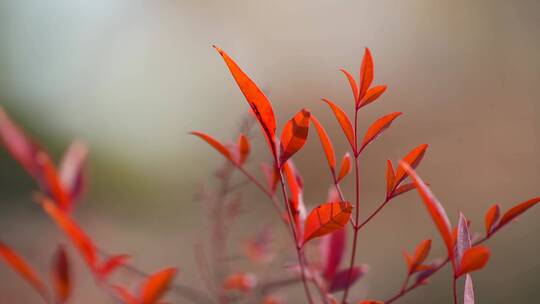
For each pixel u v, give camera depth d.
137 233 3.59
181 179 5.36
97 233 3.35
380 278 2.89
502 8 6.18
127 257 0.88
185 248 2.88
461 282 2.83
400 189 0.80
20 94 6.31
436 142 4.76
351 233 2.34
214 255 1.02
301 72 6.01
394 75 5.96
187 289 0.99
